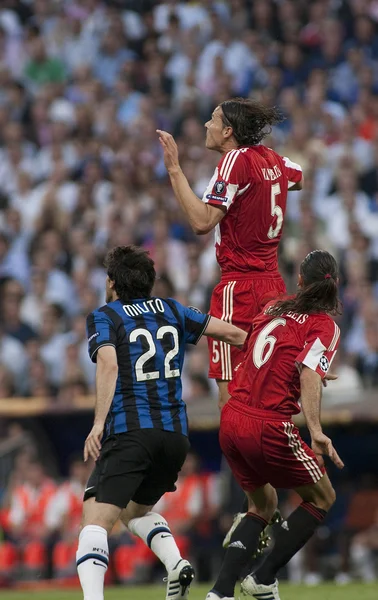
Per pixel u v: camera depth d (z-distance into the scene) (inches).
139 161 2608.3
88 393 2075.5
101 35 3105.3
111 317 861.8
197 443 1878.7
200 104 2726.4
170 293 2059.5
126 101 2859.3
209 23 2947.8
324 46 2802.7
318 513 894.4
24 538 1886.1
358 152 2413.9
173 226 2390.5
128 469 834.8
